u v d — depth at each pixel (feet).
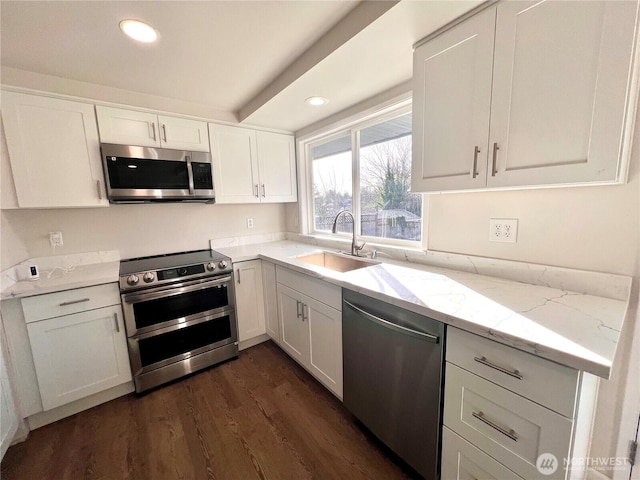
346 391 5.20
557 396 2.50
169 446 4.88
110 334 5.84
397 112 6.34
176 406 5.87
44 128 5.54
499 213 4.51
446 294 3.90
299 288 6.36
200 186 7.47
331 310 5.35
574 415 2.43
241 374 6.94
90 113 5.99
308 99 6.46
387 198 7.00
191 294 6.79
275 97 6.30
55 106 5.63
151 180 6.69
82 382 5.61
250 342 8.34
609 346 2.42
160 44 4.75
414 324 3.70
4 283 5.06
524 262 4.29
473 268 4.91
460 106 3.84
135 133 6.56
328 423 5.33
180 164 7.11
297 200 9.75
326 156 8.87
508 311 3.24
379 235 7.34
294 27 4.42
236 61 5.38
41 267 6.36
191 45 4.81
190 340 6.83
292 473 4.35
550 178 3.13
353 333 4.81
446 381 3.42
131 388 6.34
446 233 5.33
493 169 3.57
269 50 5.04
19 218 6.01
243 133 8.28
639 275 3.34
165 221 8.05
